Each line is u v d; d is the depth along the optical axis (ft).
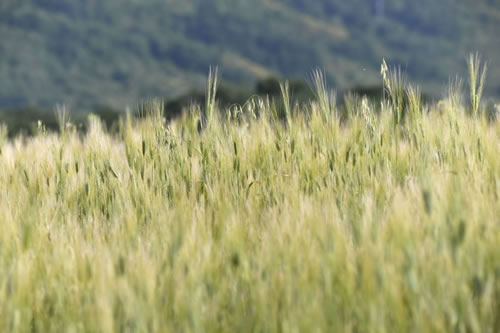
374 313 28.71
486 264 30.91
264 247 35.01
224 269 34.88
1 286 33.76
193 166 51.19
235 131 53.98
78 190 50.55
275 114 54.85
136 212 46.01
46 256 37.50
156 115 56.18
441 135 50.65
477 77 53.21
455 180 38.45
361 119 53.31
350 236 36.17
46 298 35.27
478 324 28.48
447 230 32.27
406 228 32.53
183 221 37.70
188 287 32.45
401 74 53.11
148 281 32.01
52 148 56.70
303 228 36.06
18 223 42.73
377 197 41.55
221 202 44.21
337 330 29.53
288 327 29.58
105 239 41.45
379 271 30.66
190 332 30.63
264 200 46.85
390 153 50.14
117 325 31.07
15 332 32.14
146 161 53.67
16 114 403.34
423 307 28.94
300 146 52.16
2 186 51.83
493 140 49.03
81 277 34.81
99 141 55.93
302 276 31.60
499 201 37.35
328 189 44.98
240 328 31.71
